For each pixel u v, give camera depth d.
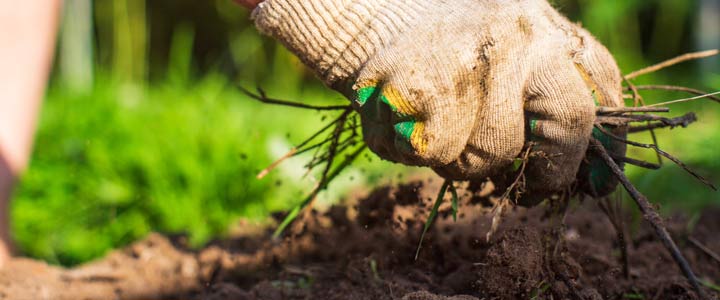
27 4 0.84
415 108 0.62
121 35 1.83
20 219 1.06
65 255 1.06
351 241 0.79
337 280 0.76
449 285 0.71
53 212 1.08
